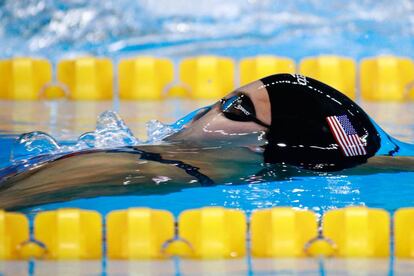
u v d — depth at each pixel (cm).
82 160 1298
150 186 1178
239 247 1052
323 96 1298
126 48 2728
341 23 2856
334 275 970
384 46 2667
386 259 1032
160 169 1234
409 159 1305
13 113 1942
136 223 1049
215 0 3042
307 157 1259
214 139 1313
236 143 1294
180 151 1301
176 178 1201
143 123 1762
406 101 2181
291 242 1045
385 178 1217
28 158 1373
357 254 1045
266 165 1245
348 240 1048
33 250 1052
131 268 1001
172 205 1108
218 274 974
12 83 2228
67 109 2016
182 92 2238
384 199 1141
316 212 1088
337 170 1247
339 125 1281
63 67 2238
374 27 2812
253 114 1303
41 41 2764
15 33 2802
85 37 2798
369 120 1338
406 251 1051
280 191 1166
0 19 2858
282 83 1309
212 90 2222
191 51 2673
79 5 2939
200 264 1014
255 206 1108
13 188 1211
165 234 1054
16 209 1120
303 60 2211
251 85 1330
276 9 2975
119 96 2236
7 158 1398
